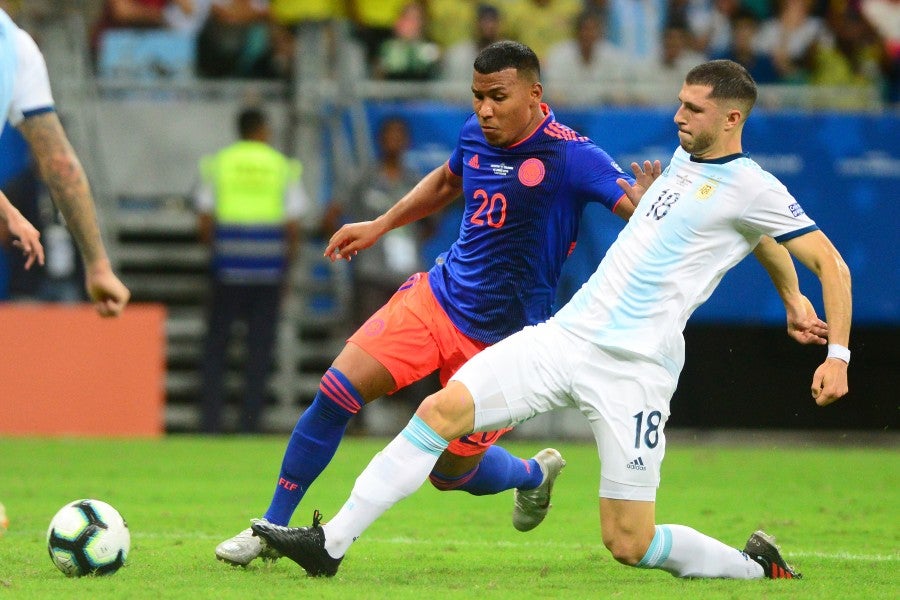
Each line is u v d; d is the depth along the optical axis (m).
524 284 22.03
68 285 51.66
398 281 49.84
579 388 19.38
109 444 47.88
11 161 51.09
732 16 59.12
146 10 58.88
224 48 57.03
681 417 58.09
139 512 30.23
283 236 50.28
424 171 52.41
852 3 59.50
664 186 19.80
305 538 19.47
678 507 33.00
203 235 50.06
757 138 52.47
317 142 55.62
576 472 41.56
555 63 56.94
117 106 56.56
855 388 58.03
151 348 50.94
